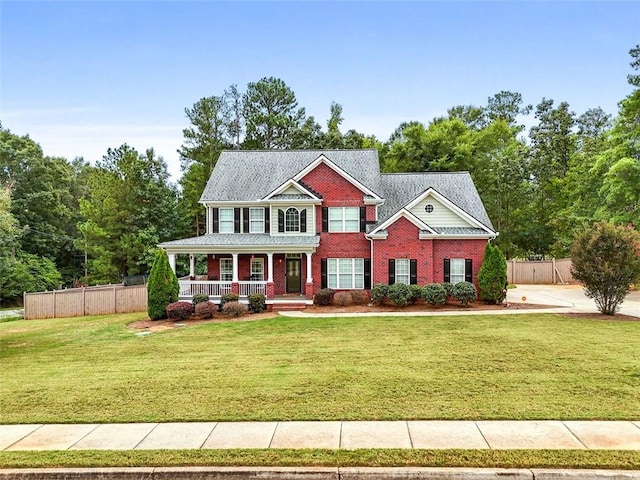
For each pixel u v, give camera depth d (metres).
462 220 26.30
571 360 12.39
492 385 10.29
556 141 51.38
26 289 40.97
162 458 7.08
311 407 9.10
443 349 14.08
